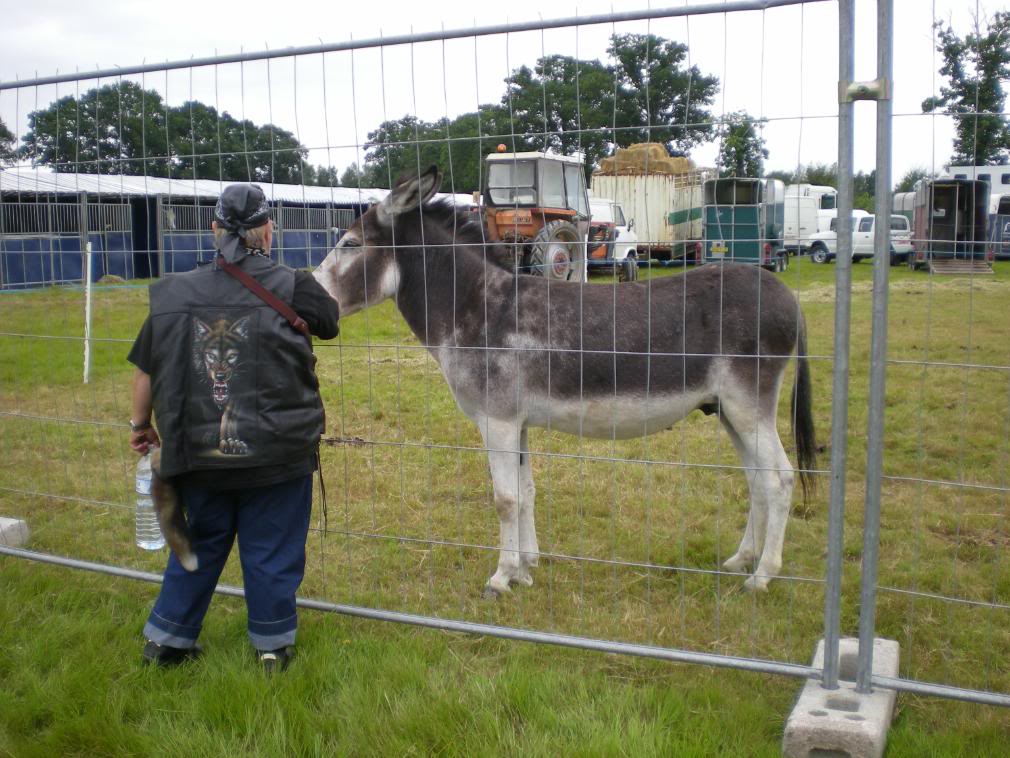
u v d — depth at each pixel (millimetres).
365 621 3889
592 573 4590
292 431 3104
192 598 3371
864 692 2924
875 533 2832
